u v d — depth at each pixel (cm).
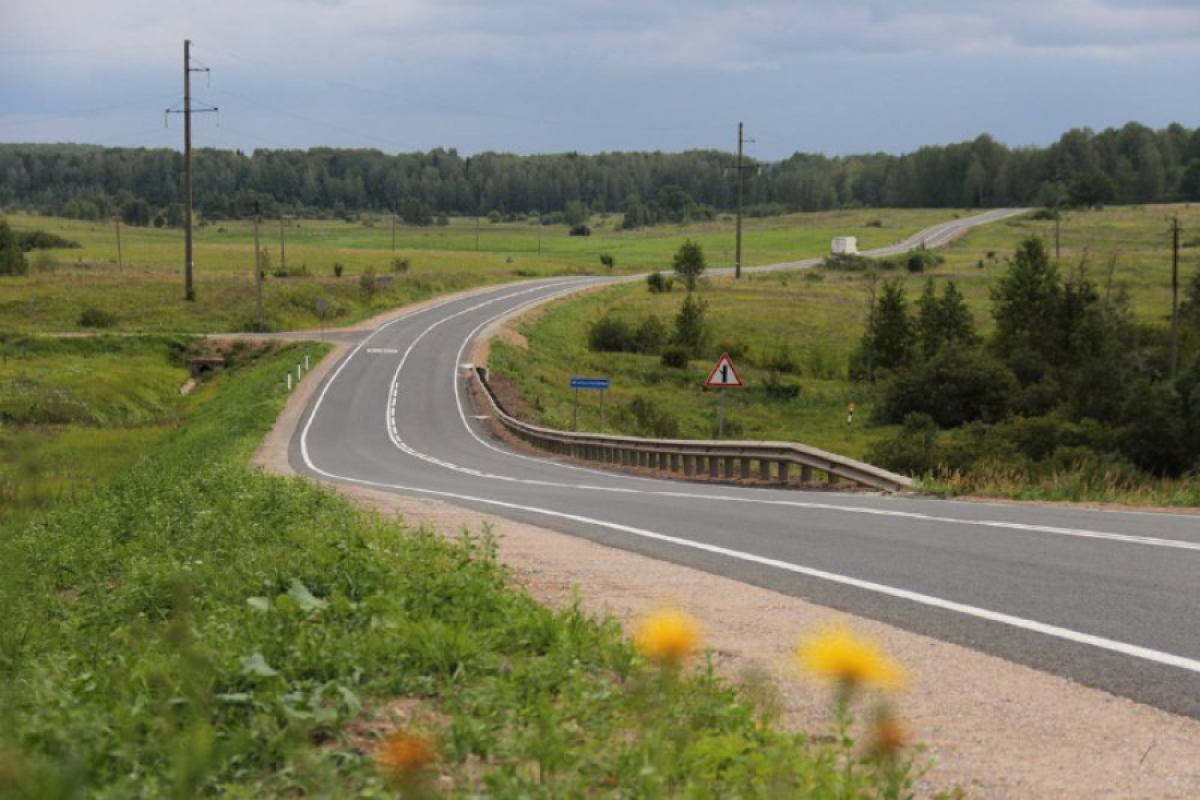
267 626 782
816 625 986
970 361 8262
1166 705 742
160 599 1045
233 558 1209
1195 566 1309
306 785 487
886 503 2236
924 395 8181
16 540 1341
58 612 1090
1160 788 583
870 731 630
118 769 500
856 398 9256
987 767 612
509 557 1407
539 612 862
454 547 1255
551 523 1897
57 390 7412
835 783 499
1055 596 1130
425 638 742
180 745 509
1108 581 1213
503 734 574
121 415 7350
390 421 6775
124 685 634
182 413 7669
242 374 9031
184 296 12456
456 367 8756
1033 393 8062
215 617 856
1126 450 5775
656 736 518
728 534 1691
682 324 11225
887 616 1041
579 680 665
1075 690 775
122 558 1407
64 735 514
